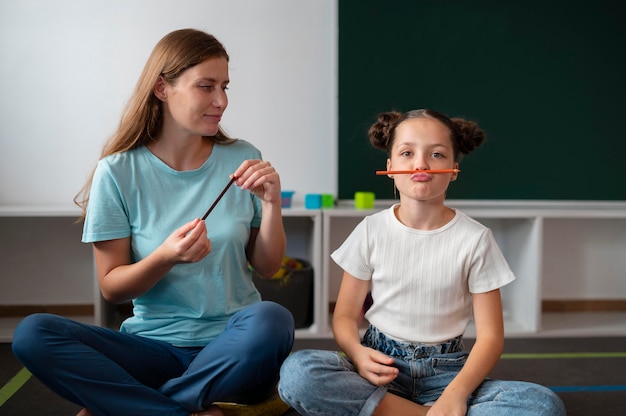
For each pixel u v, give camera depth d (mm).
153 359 1460
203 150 1575
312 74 2832
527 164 2846
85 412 1389
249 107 2822
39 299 2879
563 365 2236
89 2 2734
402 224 1495
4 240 2848
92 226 1466
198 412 1416
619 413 1777
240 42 2797
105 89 2768
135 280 1411
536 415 1290
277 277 2525
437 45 2781
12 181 2777
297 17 2809
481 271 1437
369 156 2793
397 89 2779
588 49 2834
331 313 2938
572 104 2844
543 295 3031
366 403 1345
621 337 2639
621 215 2605
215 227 1512
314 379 1326
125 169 1505
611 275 3016
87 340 1370
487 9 2791
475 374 1351
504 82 2812
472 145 1526
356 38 2754
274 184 1484
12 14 2717
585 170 2869
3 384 1983
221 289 1509
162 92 1487
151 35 2762
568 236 3023
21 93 2746
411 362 1434
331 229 2980
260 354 1377
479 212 2564
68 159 2781
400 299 1462
